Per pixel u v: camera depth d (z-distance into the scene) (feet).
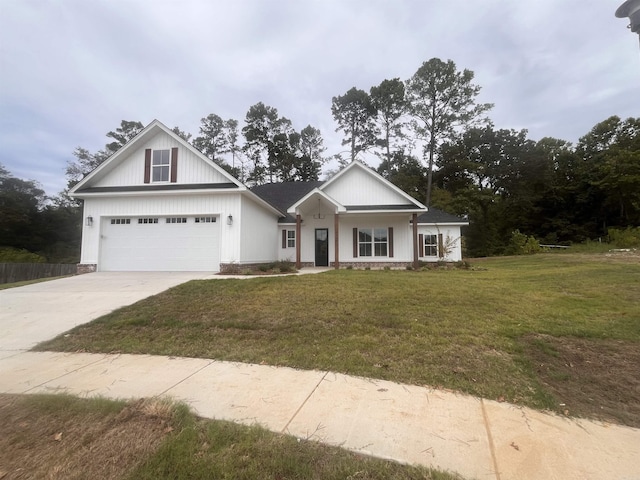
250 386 12.91
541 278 34.96
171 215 46.39
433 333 18.15
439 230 66.23
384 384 12.96
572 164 135.54
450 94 118.93
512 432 9.82
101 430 9.70
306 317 21.44
